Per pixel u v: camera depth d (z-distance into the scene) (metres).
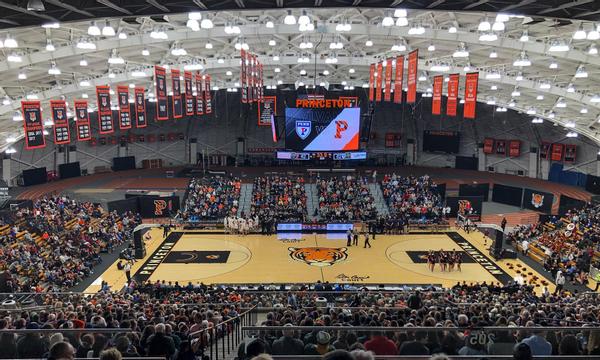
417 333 10.79
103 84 38.62
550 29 28.48
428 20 31.06
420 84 49.62
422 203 48.69
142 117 36.47
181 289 28.00
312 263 36.41
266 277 33.31
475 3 14.49
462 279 33.31
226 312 18.48
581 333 10.58
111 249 39.72
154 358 7.22
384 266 35.81
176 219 47.25
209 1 14.30
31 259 32.06
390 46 39.34
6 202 42.75
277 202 48.53
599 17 15.37
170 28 31.81
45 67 32.59
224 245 41.09
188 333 12.12
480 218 48.50
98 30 20.16
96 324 13.27
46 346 10.28
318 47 40.53
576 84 37.38
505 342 10.32
